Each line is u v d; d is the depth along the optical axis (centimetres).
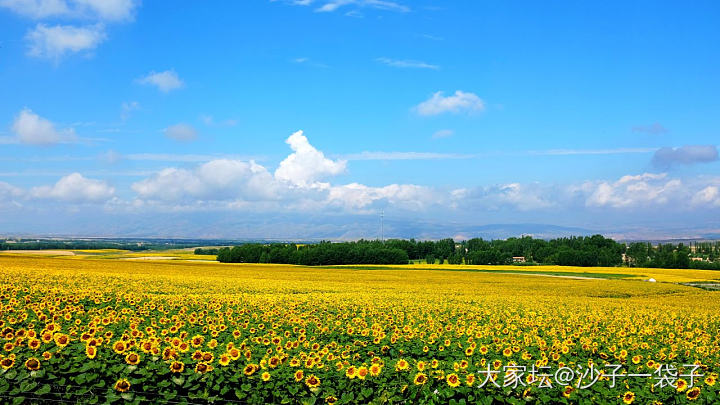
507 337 1703
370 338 1644
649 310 3306
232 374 1100
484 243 17462
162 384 1004
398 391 1070
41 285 2978
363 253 12044
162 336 1418
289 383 1086
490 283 6078
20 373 972
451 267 9975
